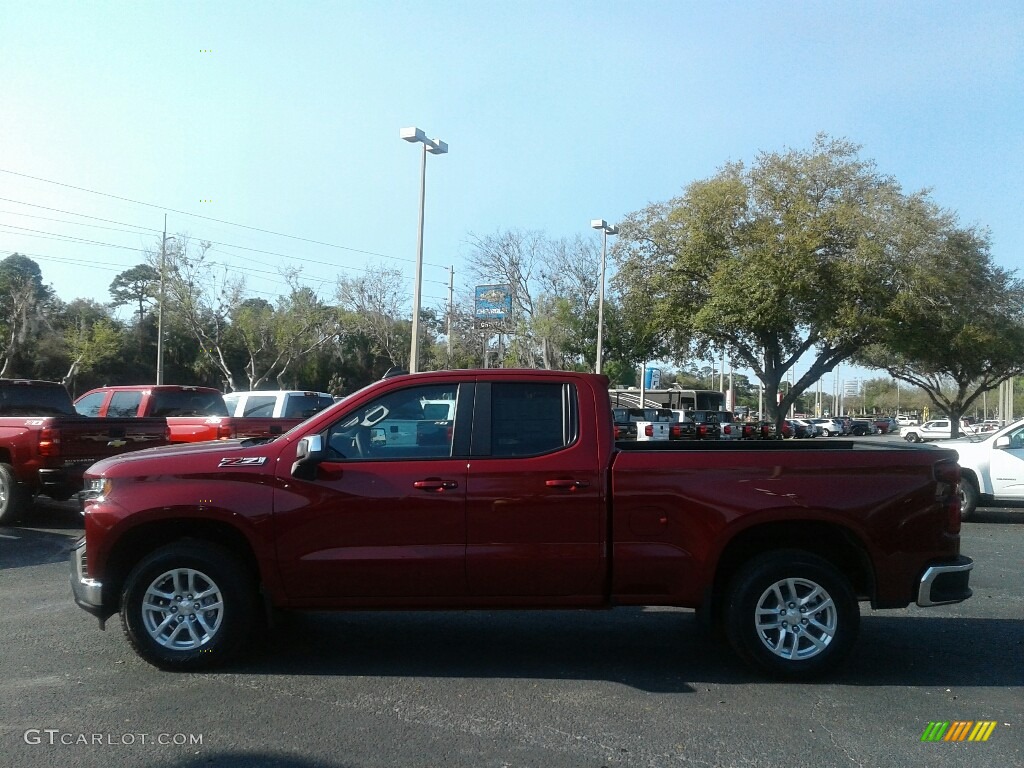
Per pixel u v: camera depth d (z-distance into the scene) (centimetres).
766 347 3231
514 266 3669
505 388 593
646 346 3400
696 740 476
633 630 707
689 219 3123
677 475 568
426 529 565
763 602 571
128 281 5969
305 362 5088
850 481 570
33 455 1164
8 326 4828
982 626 730
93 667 594
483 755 454
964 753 463
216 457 580
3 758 447
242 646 587
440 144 2425
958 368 4097
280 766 439
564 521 566
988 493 1401
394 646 655
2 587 840
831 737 482
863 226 2900
